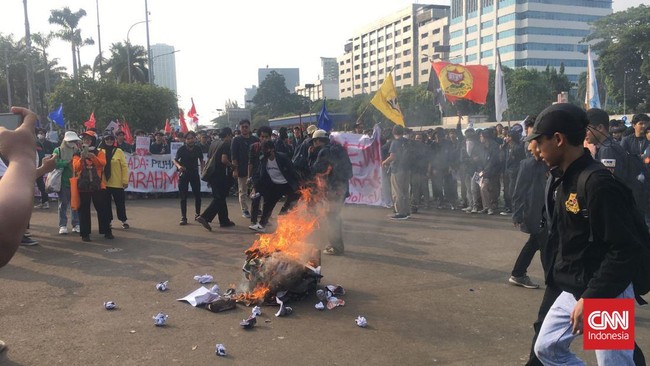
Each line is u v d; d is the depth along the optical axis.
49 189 8.73
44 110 65.75
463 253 7.49
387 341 4.38
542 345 2.80
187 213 11.38
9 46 61.59
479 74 13.70
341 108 91.06
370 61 148.75
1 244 0.98
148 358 4.02
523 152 10.24
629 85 61.84
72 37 50.66
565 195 2.58
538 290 5.77
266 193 8.93
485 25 107.94
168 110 40.25
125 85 38.91
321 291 5.43
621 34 61.19
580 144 2.57
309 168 8.24
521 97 60.44
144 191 14.27
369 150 12.22
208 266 6.79
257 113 109.00
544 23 102.12
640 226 2.43
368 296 5.57
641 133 7.15
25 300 5.41
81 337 4.43
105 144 9.31
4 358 4.01
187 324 4.75
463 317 4.94
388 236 8.74
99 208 8.46
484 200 11.04
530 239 5.77
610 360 2.50
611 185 2.37
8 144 1.10
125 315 4.98
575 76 105.31
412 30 128.38
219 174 9.22
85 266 6.79
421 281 6.12
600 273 2.38
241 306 5.28
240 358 4.04
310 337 4.46
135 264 6.88
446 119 56.66
